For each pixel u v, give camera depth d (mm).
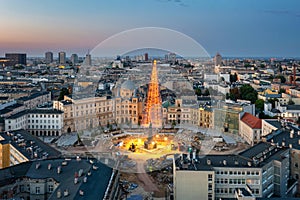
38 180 120938
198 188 130125
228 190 134625
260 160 143625
